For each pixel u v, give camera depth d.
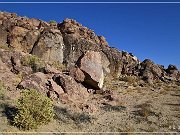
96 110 24.61
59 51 39.88
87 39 43.34
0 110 20.77
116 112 24.88
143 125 21.89
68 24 43.75
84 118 22.20
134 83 39.59
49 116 20.19
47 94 25.50
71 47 40.91
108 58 43.81
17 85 26.34
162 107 27.25
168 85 41.03
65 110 23.08
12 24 39.88
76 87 26.88
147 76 43.16
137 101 29.61
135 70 45.28
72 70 30.33
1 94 23.70
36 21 43.25
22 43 38.84
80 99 26.28
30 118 19.08
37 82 26.50
